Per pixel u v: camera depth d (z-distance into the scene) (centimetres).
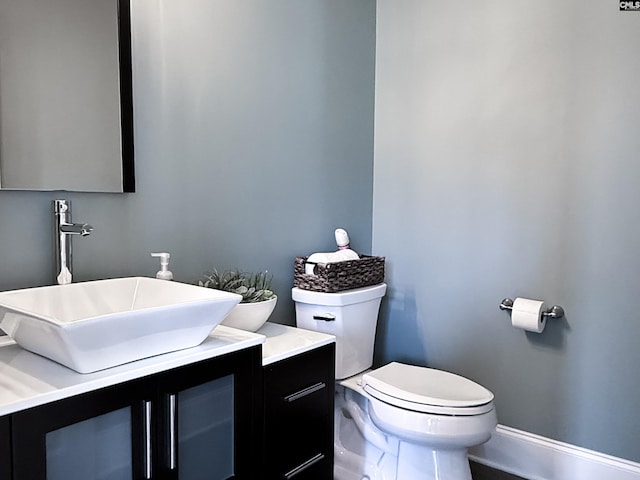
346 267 220
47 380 106
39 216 146
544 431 223
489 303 235
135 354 116
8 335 125
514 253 227
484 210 234
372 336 235
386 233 266
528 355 225
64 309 137
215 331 148
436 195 248
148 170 169
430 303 253
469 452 243
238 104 197
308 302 215
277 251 218
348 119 250
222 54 189
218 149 190
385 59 262
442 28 242
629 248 200
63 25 147
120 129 160
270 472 152
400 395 185
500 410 234
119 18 158
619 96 200
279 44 212
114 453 112
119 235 163
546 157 216
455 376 208
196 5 180
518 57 221
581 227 210
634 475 203
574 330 213
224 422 137
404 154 258
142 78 165
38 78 142
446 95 242
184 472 127
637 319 200
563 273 215
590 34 204
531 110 219
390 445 201
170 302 144
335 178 245
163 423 119
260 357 144
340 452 220
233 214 198
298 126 223
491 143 230
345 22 244
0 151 136
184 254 182
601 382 209
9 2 136
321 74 233
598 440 210
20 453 96
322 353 170
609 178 203
